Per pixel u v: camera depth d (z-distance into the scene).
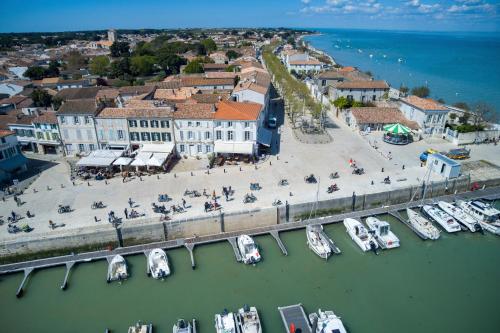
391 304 44.81
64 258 51.56
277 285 47.84
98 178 69.12
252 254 50.97
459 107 112.88
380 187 64.88
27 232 53.12
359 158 77.94
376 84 124.69
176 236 55.84
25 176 71.50
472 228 57.41
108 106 85.75
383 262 52.19
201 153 78.31
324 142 87.88
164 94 110.19
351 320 42.47
